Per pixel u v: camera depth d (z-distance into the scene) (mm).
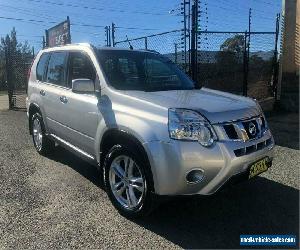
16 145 7863
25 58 17219
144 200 4055
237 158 3865
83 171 6012
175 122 3816
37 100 6648
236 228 4102
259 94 12859
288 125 9453
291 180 5465
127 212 4293
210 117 3900
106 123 4484
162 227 4121
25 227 4137
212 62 10859
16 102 15797
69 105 5422
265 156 4277
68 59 5762
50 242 3828
